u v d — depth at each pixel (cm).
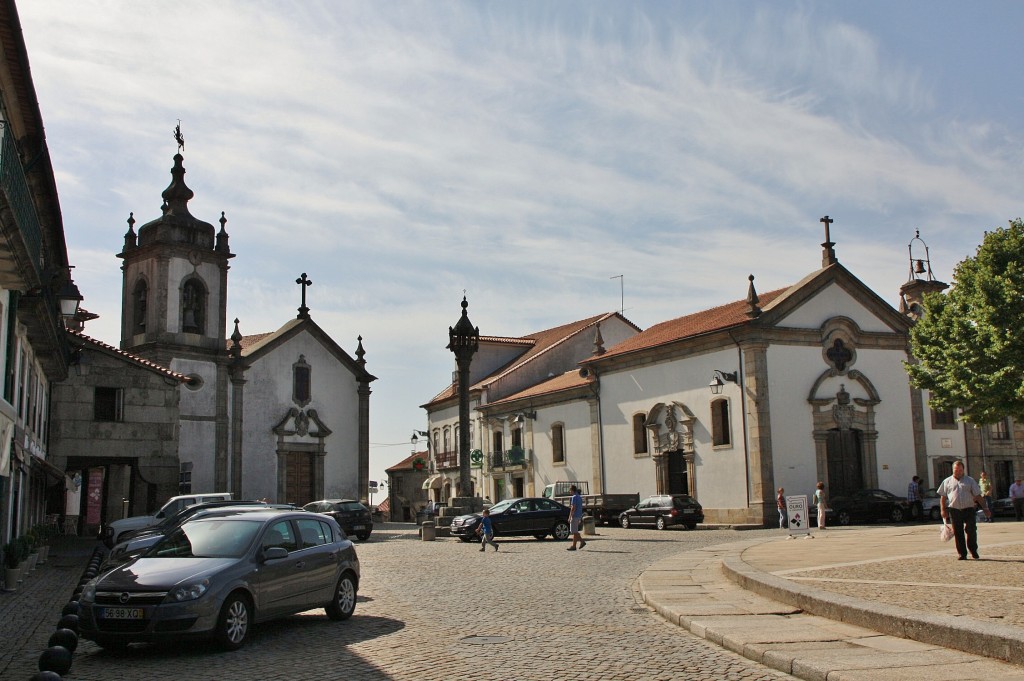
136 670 999
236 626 1112
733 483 3788
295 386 4656
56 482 3103
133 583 1081
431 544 3122
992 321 3478
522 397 5197
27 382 2336
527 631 1206
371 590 1736
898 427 4075
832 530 3070
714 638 1080
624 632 1181
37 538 2269
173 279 4291
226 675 962
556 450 4944
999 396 3462
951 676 803
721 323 3984
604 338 5888
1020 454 4459
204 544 1195
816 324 3916
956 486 1609
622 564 2145
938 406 3722
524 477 5225
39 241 1847
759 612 1239
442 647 1102
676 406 4109
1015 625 920
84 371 3047
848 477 3900
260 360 4544
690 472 4009
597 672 931
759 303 4091
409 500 7012
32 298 2072
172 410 3181
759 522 3631
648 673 920
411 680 920
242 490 4388
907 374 4147
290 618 1362
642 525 3775
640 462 4322
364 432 4878
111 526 2530
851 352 3984
